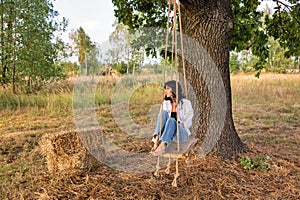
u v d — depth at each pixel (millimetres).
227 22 4477
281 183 3945
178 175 3734
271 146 5879
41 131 6910
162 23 6180
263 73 22922
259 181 3963
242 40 6660
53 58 12023
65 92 11000
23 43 11031
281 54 24266
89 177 4000
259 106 11195
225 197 3521
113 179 3965
